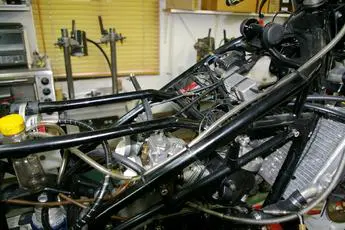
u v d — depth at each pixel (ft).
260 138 3.21
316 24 3.36
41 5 7.14
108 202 2.60
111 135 2.52
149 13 8.23
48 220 2.96
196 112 3.28
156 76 9.07
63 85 7.99
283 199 3.27
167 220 3.53
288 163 3.18
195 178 3.04
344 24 3.10
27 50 5.78
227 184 2.89
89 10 7.62
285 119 3.01
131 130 2.63
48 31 7.43
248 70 3.67
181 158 2.52
